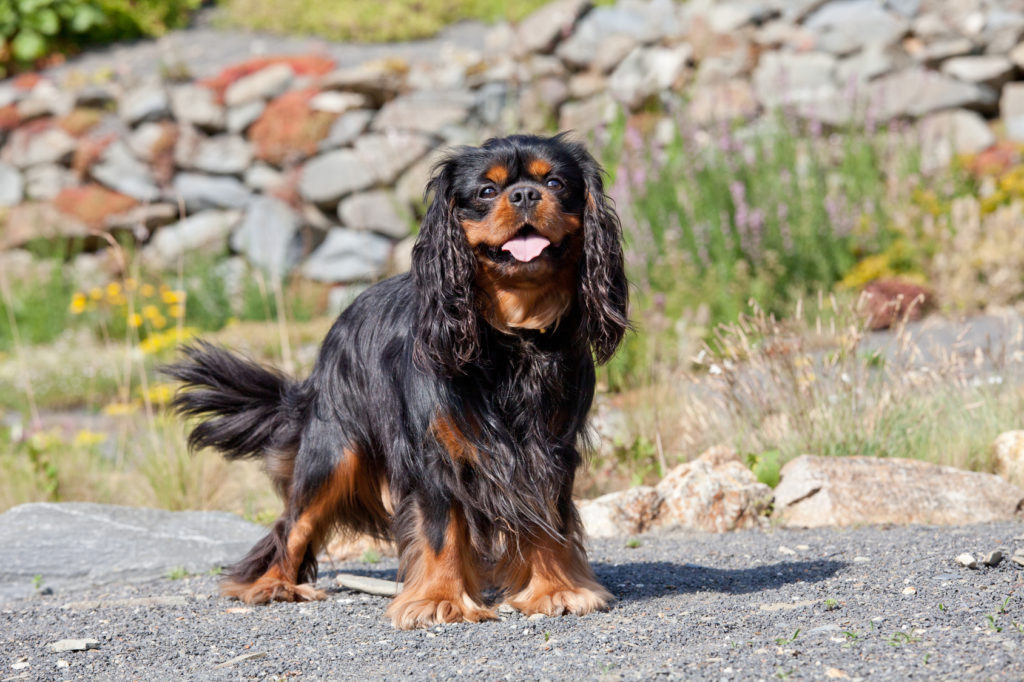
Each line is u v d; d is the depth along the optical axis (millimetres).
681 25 14242
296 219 13586
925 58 13031
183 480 6629
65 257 14078
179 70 14945
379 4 16828
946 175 11312
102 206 13969
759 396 6277
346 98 13898
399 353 3752
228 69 14641
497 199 3527
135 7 17422
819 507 5352
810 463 5594
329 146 13750
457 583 3695
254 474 7156
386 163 13523
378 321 3975
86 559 4969
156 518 5562
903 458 5867
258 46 16250
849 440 6031
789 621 3330
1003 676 2600
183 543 5223
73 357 11484
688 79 13695
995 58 12828
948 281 10109
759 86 13227
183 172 14164
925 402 6414
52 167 14578
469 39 15922
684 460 6398
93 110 14844
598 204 3662
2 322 12992
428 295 3578
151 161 14133
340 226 13750
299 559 4199
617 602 3879
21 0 16125
